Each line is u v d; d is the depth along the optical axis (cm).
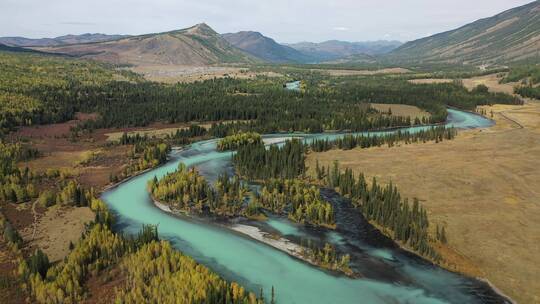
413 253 9494
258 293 7931
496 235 9844
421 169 14900
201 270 7769
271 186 12850
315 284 8294
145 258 8106
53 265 8350
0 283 7725
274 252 9581
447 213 11119
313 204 11200
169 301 6800
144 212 11844
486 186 12900
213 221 11212
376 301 7762
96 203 11425
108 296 7394
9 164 14200
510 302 7662
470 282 8319
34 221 10712
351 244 9962
